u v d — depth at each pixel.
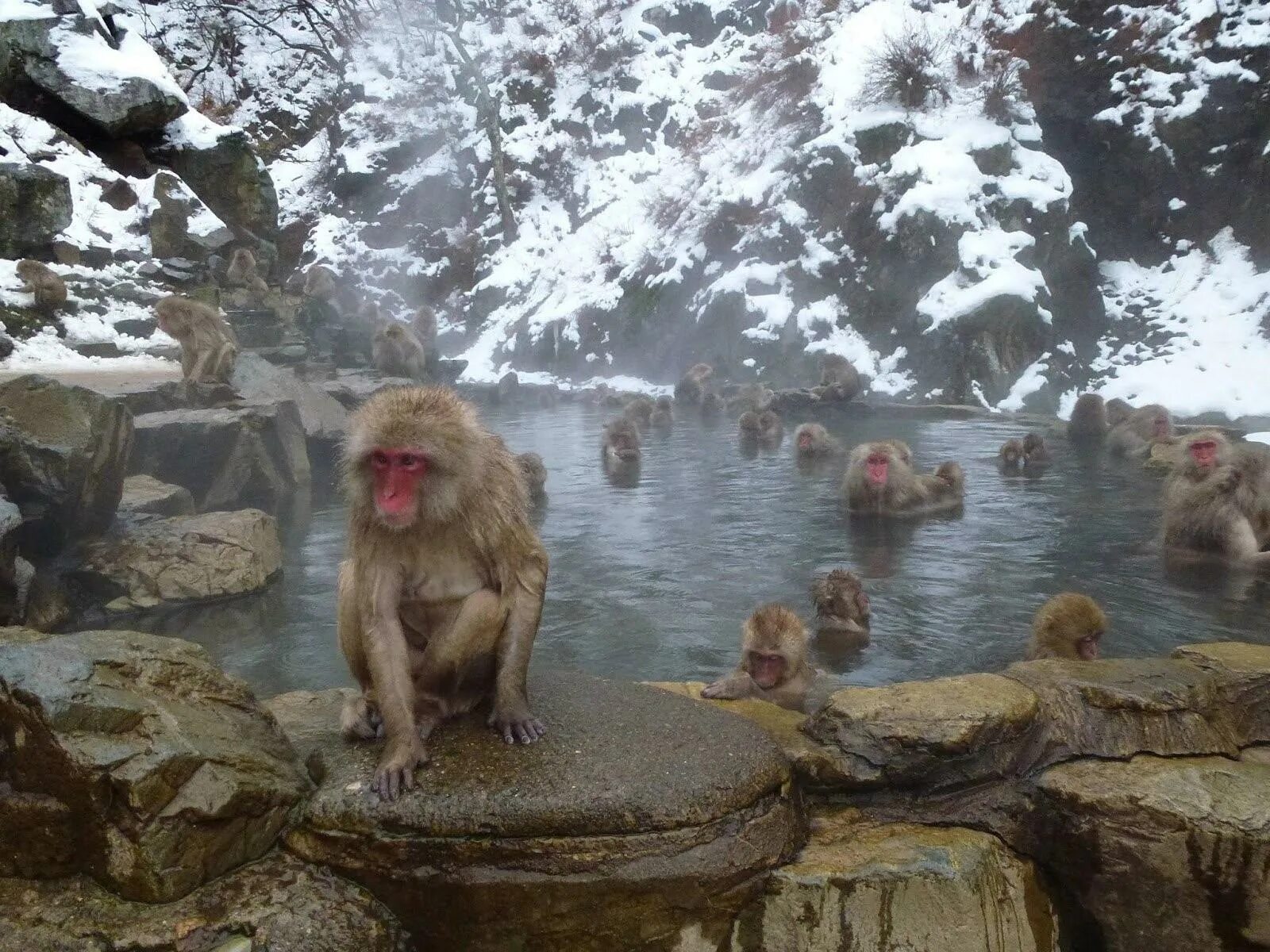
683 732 2.08
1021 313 9.63
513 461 2.09
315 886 1.84
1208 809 2.03
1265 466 4.12
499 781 1.90
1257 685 2.28
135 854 1.74
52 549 3.65
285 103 17.62
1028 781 2.13
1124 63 11.02
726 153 13.11
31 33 9.66
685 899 1.86
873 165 10.91
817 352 10.41
